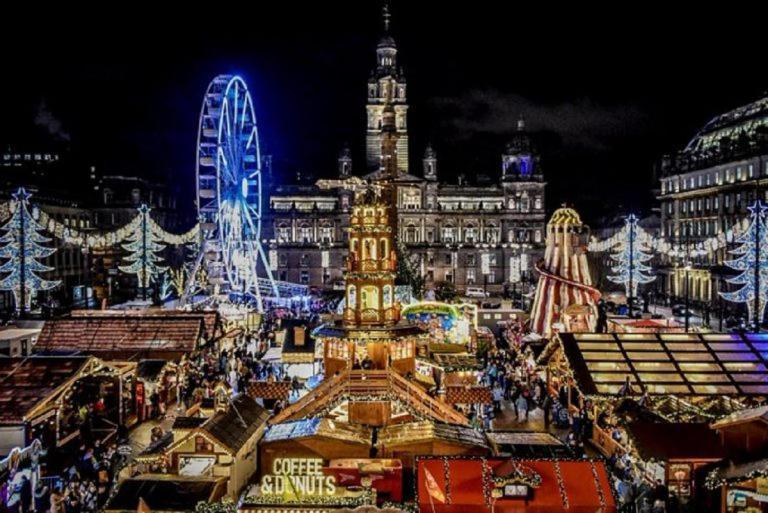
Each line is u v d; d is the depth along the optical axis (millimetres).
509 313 107625
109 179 144625
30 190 110938
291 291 130875
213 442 31844
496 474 27453
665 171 136375
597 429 42562
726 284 106312
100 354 52781
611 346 47156
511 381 54812
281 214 161875
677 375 44594
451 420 38625
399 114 163250
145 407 47844
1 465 29391
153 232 121625
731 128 127062
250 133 85625
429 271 157000
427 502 26594
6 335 56094
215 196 78438
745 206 106062
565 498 26781
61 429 40062
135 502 27406
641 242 118875
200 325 55656
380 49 162875
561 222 71875
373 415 39219
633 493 31766
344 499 27000
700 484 31172
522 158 163875
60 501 29812
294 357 57188
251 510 26500
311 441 33188
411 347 49375
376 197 50500
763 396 43219
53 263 118625
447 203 166250
